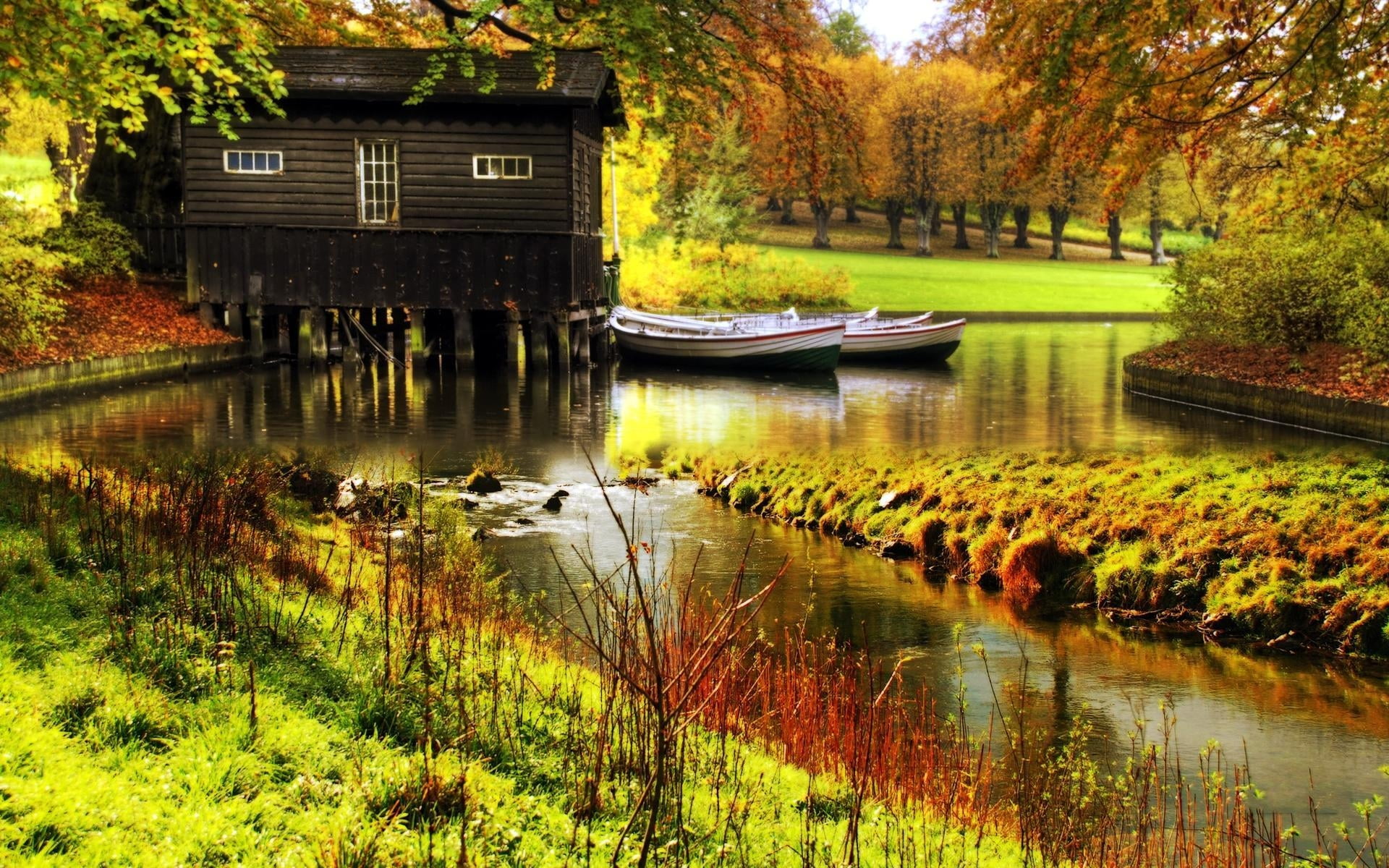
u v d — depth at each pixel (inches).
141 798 185.5
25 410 804.0
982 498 514.0
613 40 716.7
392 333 1242.0
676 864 189.3
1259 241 968.9
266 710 222.8
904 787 252.2
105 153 1235.9
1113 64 535.8
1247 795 281.9
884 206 3435.0
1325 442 720.3
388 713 234.2
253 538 345.4
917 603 438.3
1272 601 405.7
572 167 1094.4
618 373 1181.7
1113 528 466.3
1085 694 348.8
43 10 435.5
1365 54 529.7
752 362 1197.7
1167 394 982.4
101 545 286.2
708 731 266.1
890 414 895.7
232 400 890.1
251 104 1079.6
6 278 845.2
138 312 1088.8
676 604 400.8
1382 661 380.5
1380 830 265.0
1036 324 1916.8
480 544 478.3
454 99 1056.8
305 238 1106.1
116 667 227.9
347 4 1134.4
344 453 667.4
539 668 290.2
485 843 188.5
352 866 173.0
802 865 200.8
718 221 2063.2
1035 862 223.5
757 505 587.5
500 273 1100.5
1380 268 868.0
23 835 167.0
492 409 889.5
